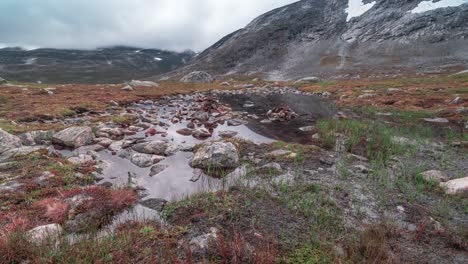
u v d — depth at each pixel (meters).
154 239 6.53
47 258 5.48
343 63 161.25
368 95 39.28
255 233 6.89
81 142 14.56
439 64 126.56
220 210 7.91
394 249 6.48
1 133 12.95
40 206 7.79
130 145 15.08
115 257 5.78
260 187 9.80
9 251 5.46
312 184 10.12
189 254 5.89
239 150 14.13
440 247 6.62
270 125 22.27
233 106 34.22
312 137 18.20
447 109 26.23
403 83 58.75
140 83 62.25
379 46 184.12
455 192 9.38
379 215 8.20
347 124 20.36
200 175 11.27
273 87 70.81
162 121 23.05
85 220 7.33
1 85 49.00
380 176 11.09
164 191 9.82
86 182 10.03
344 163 12.66
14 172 10.27
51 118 22.11
